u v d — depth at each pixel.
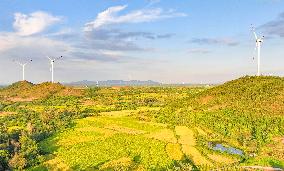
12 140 132.25
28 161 116.31
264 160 113.81
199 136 146.75
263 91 185.88
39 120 185.75
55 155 125.94
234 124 156.62
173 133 153.25
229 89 198.38
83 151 129.00
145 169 108.94
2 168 110.69
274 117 157.88
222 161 114.56
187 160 116.06
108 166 113.19
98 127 168.38
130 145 135.00
